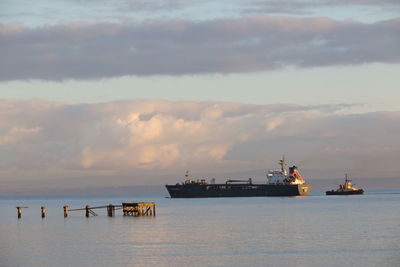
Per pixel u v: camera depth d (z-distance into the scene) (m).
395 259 84.69
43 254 93.06
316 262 82.81
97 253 92.81
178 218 172.12
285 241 105.62
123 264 82.50
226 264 81.75
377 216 172.75
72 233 124.94
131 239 111.00
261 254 89.94
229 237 113.19
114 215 183.75
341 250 93.38
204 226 139.75
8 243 108.25
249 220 160.25
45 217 191.12
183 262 83.44
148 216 182.12
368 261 83.31
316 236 113.44
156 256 88.75
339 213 190.12
